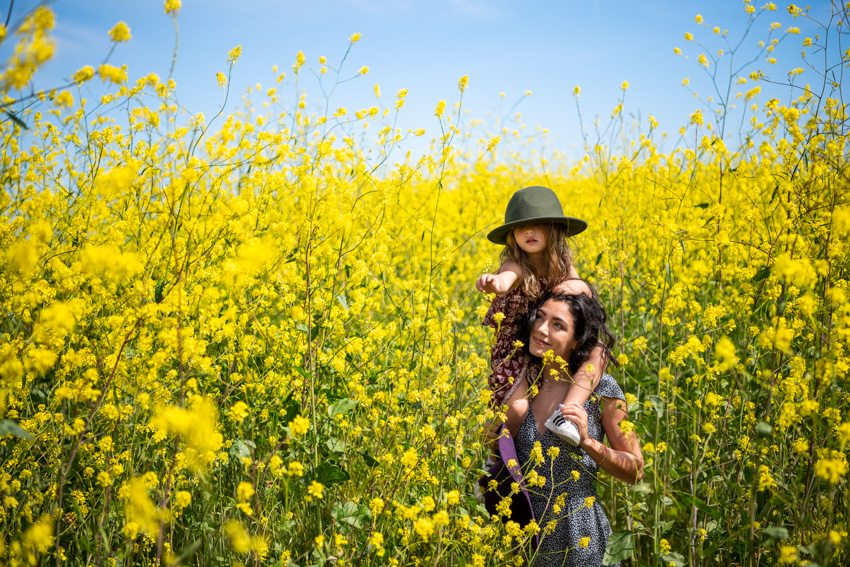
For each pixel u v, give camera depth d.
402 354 2.69
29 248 1.91
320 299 2.35
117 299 2.38
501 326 2.51
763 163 2.97
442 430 2.10
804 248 2.33
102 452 1.97
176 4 1.77
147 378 1.86
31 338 1.98
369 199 3.23
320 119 2.99
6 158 2.66
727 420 2.44
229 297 2.36
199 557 2.02
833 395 1.78
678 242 2.94
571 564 2.13
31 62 1.05
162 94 2.69
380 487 2.16
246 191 2.79
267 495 2.05
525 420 2.29
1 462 2.06
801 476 1.90
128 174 1.82
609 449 2.13
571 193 7.01
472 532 1.90
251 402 2.31
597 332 2.29
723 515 2.13
